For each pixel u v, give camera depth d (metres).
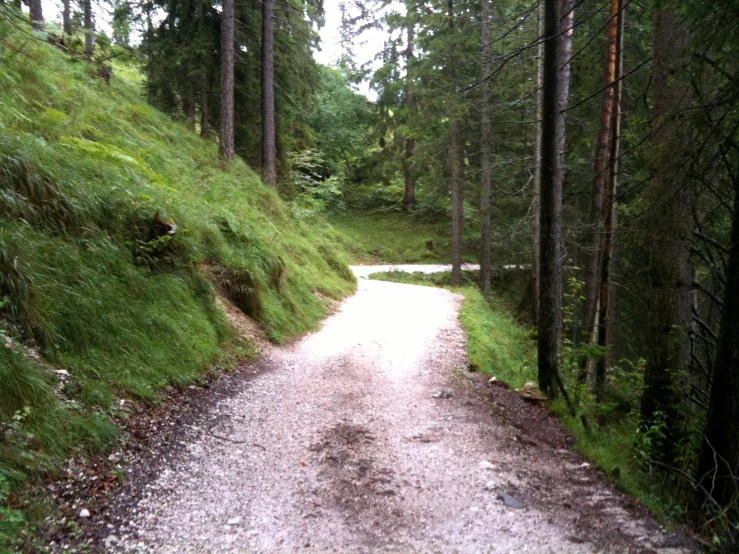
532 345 15.78
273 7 19.88
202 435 5.45
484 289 20.66
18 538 3.21
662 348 6.43
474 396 7.92
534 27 14.60
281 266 12.05
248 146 21.83
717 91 5.31
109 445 4.65
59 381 4.91
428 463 5.31
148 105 17.58
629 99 11.49
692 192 6.02
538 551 3.85
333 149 36.22
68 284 5.91
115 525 3.71
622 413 8.85
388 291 18.39
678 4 4.94
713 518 4.75
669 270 6.35
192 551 3.54
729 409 5.27
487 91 17.45
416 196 37.28
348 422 6.29
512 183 20.47
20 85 10.00
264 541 3.74
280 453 5.28
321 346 10.21
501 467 5.36
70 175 7.27
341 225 34.34
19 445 3.86
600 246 10.84
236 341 8.70
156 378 6.15
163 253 8.31
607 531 4.28
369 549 3.74
